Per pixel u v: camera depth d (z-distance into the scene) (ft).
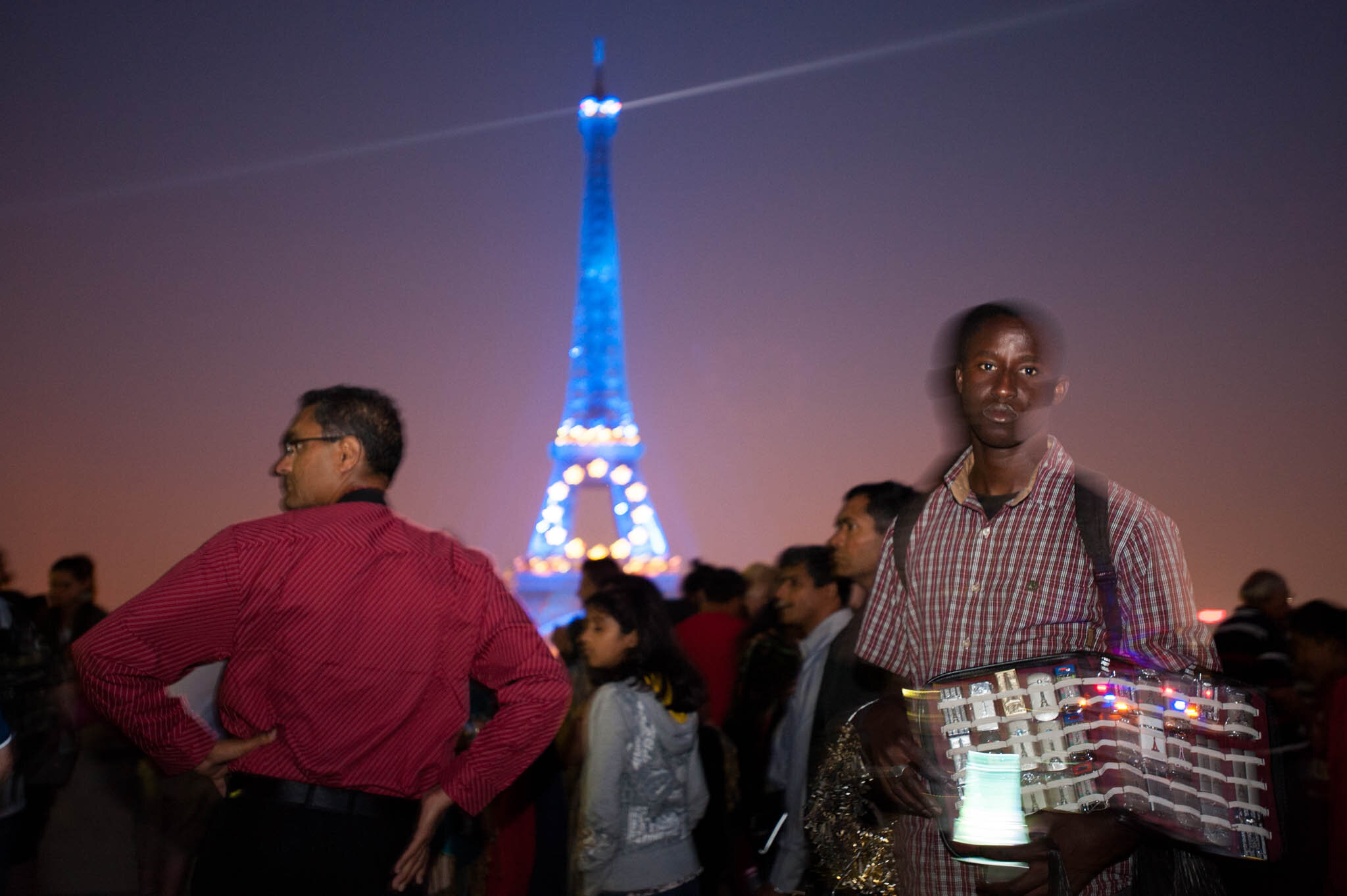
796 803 11.75
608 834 12.53
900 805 6.79
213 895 8.00
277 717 8.07
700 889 15.20
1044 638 6.98
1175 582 6.75
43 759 17.13
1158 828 5.69
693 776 13.60
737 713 16.51
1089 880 5.90
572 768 16.20
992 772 6.06
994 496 7.42
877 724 7.29
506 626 8.81
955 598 7.32
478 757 8.57
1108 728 5.93
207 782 19.29
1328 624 16.47
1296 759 16.06
